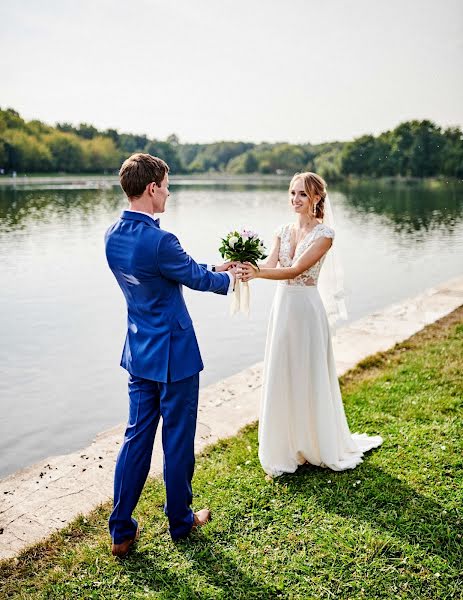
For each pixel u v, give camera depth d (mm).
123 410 5961
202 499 3432
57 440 5309
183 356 2830
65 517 3422
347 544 2928
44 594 2699
